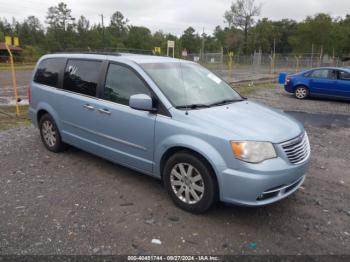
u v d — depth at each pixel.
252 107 4.79
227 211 4.27
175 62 5.26
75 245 3.51
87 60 5.51
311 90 15.13
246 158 3.70
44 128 6.43
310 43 76.06
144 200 4.52
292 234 3.82
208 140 3.88
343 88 14.36
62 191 4.74
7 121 9.12
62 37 79.56
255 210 4.31
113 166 5.70
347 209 4.45
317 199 4.70
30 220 3.96
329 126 9.59
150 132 4.42
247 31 85.75
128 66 4.84
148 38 98.38
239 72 35.81
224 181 3.80
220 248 3.53
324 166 6.05
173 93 4.51
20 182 5.03
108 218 4.04
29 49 63.44
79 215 4.09
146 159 4.59
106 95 5.05
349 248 3.60
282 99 15.29
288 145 3.93
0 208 4.23
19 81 21.78
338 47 74.56
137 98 4.26
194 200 4.14
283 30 94.06
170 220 4.03
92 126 5.27
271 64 38.47
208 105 4.53
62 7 89.12
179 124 4.12
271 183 3.72
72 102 5.56
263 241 3.67
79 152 6.39
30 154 6.27
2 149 6.56
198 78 5.15
